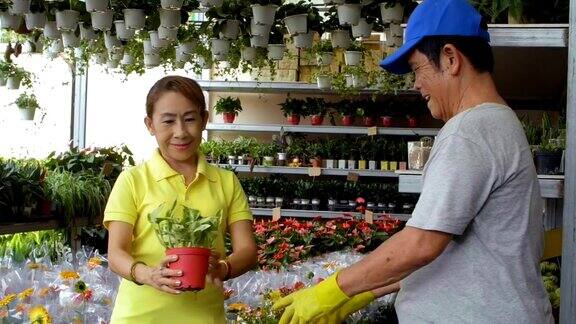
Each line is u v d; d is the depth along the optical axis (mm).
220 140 8336
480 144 1325
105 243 5434
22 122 8055
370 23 5281
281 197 7410
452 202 1296
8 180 4121
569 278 1993
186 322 1717
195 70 6988
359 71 6996
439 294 1373
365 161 7406
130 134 8398
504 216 1341
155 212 1583
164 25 5164
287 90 7953
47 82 8258
